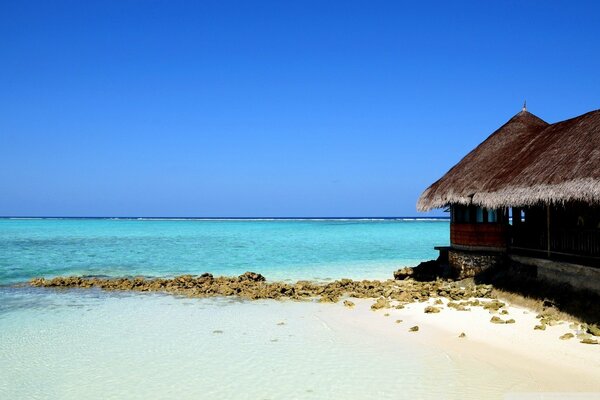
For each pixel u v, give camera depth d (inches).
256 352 532.7
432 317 663.1
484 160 895.1
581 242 663.8
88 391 434.6
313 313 721.0
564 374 444.5
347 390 425.7
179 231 3634.4
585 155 645.9
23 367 496.7
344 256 1616.6
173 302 823.1
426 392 417.7
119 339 592.4
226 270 1268.5
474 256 882.8
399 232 3417.8
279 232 3442.4
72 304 811.4
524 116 951.6
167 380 456.4
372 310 727.1
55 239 2532.0
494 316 634.2
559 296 668.7
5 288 977.5
